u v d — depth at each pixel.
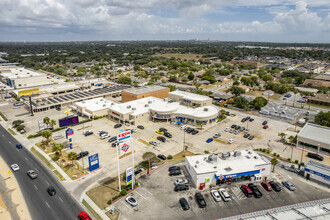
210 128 99.25
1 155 75.25
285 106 130.12
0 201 53.25
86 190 57.44
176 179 62.06
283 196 55.75
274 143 85.06
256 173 60.34
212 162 62.69
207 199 54.47
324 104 138.88
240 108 131.25
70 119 98.12
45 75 196.38
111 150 78.75
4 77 191.00
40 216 48.56
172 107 109.88
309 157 74.75
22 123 104.94
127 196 55.09
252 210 50.91
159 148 80.25
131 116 102.19
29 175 62.94
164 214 49.41
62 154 75.62
